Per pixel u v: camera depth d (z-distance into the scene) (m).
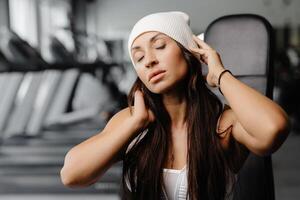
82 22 5.75
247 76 1.24
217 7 6.01
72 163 0.92
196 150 0.90
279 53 5.82
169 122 0.95
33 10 5.52
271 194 1.23
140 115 0.92
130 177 0.95
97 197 3.27
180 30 0.91
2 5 5.38
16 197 3.34
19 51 5.33
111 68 5.54
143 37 0.90
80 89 5.30
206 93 0.94
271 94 1.24
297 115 5.37
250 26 1.26
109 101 5.37
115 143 0.91
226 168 0.94
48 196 3.34
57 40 5.62
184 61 0.91
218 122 0.95
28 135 4.85
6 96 4.80
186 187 0.90
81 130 5.09
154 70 0.89
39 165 4.07
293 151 4.48
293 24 5.93
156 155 0.92
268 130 0.82
